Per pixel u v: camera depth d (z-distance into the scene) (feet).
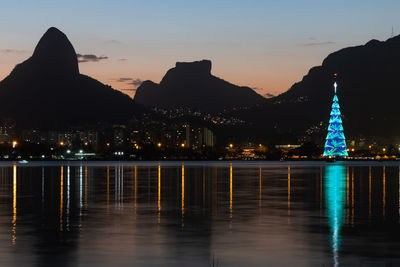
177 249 131.34
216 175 549.13
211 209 215.72
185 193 299.79
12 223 173.06
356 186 363.15
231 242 140.36
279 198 267.18
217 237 147.64
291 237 147.84
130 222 176.04
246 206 227.81
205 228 163.53
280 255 125.18
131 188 340.18
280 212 205.05
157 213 201.46
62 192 305.32
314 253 127.34
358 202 245.65
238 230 159.84
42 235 149.89
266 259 121.19
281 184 387.14
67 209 214.69
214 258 122.01
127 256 123.54
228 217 189.67
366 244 138.00
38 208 218.38
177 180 444.96
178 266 114.73
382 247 134.10
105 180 442.91
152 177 500.33
